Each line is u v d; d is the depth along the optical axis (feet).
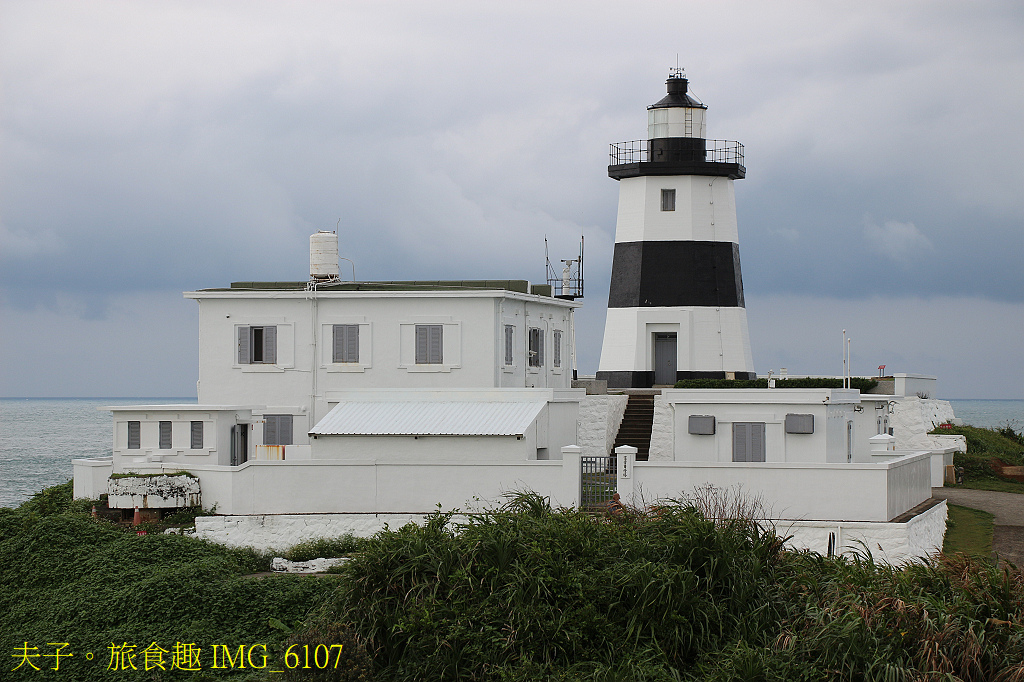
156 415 147.02
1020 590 86.63
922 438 209.56
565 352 198.39
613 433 175.32
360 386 168.35
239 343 170.91
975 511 159.33
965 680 78.38
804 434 151.43
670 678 81.87
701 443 156.35
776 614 88.07
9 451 468.34
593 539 94.53
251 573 123.95
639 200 213.46
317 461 137.08
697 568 90.38
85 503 145.18
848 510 127.03
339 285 175.01
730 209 214.48
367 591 90.99
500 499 134.00
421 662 86.12
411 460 138.21
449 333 166.20
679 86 218.38
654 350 212.23
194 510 137.80
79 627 103.30
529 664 83.92
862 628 81.25
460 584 89.76
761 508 125.70
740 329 210.38
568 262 209.15
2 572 114.21
